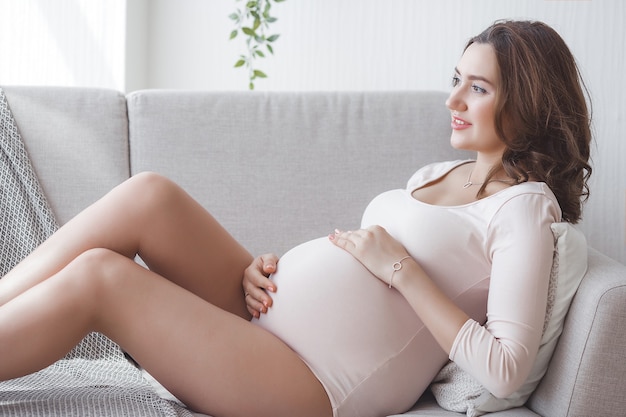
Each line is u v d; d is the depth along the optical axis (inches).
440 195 66.4
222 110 83.0
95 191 80.2
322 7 103.8
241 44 108.0
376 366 58.1
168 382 55.8
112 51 101.4
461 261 60.1
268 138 82.7
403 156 83.0
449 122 83.8
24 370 51.6
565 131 61.4
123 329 54.4
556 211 58.3
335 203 82.3
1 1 102.0
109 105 82.0
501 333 54.0
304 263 62.2
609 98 90.7
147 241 61.5
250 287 63.9
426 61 100.5
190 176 81.5
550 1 92.7
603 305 55.0
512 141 61.6
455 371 60.1
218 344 55.2
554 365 58.4
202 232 63.6
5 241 76.2
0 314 51.4
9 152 77.7
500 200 59.3
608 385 55.3
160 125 82.0
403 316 59.4
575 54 91.6
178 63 109.8
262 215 81.7
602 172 91.4
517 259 55.8
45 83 103.0
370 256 59.7
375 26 102.1
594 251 65.0
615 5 89.6
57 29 102.2
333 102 84.5
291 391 56.0
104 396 53.1
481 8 97.0
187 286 63.6
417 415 56.9
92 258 54.2
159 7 109.0
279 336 60.3
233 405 55.4
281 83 106.7
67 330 52.4
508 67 60.8
